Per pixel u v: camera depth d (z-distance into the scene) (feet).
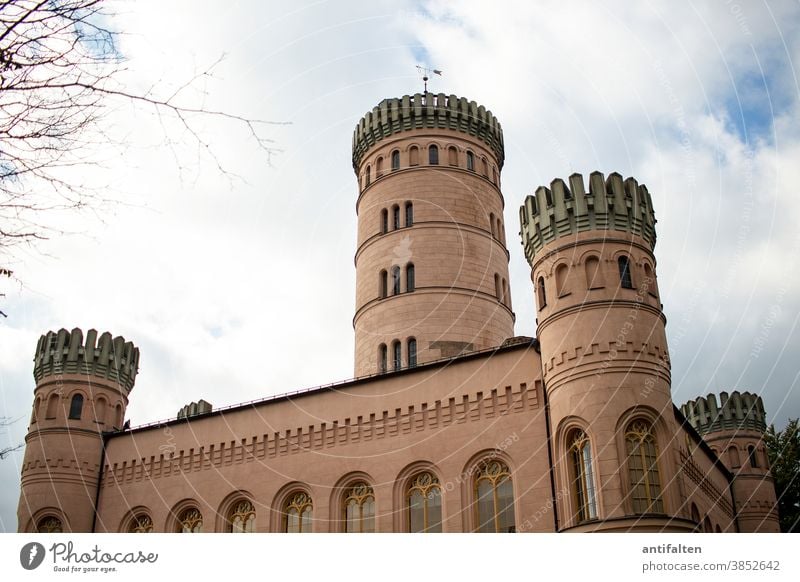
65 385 163.22
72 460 156.76
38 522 154.10
